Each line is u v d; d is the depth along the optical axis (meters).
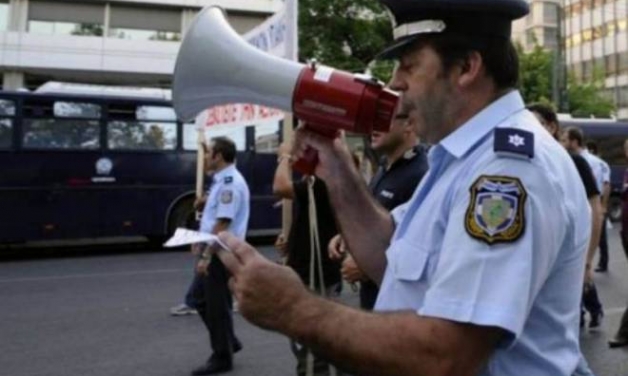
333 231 3.61
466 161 1.26
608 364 4.93
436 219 1.27
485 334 1.10
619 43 44.97
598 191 4.91
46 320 6.68
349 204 1.78
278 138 12.87
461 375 1.10
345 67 19.05
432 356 1.10
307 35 19.67
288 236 3.86
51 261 11.18
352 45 20.09
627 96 44.38
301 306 1.20
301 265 3.60
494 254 1.11
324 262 3.59
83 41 25.78
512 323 1.09
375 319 1.16
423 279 1.27
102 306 7.33
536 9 42.72
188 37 1.72
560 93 26.98
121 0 26.33
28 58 25.08
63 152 11.58
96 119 11.83
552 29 42.88
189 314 6.90
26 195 11.34
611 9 45.66
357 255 1.77
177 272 9.76
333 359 1.18
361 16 19.91
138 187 12.09
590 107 31.05
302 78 1.58
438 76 1.32
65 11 25.83
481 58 1.29
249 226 12.57
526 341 1.21
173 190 12.33
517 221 1.12
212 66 1.68
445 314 1.11
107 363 5.24
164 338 5.98
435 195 1.30
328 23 19.78
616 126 17.62
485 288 1.11
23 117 11.36
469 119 1.31
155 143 12.23
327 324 1.17
